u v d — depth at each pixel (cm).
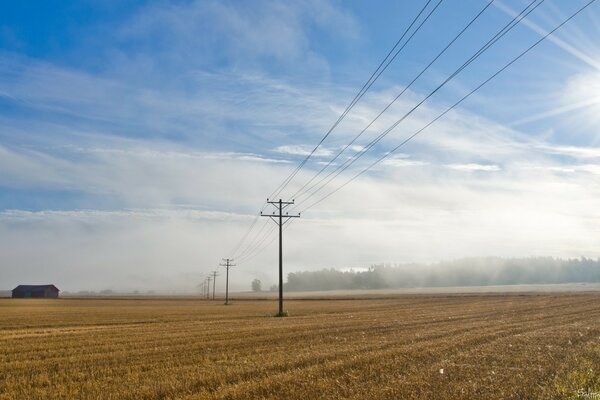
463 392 1434
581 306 6562
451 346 2453
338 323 4272
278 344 2756
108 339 3266
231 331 3634
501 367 1870
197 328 4091
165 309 8612
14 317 6138
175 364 2123
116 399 1475
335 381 1605
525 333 3142
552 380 1611
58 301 14275
